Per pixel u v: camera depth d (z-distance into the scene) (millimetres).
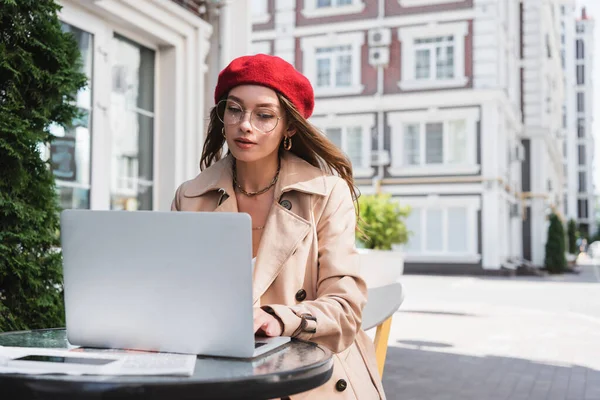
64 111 3131
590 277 26188
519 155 27391
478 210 22781
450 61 23203
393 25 23656
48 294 2939
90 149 4738
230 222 1320
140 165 5309
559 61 45438
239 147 1776
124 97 5105
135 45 5223
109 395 1104
